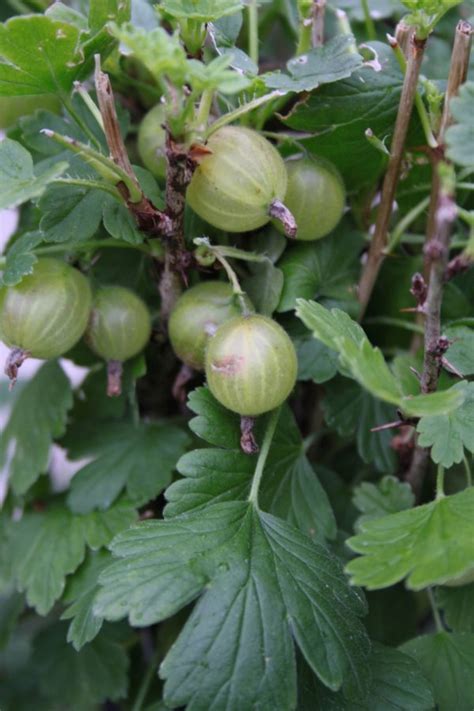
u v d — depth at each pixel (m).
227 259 0.23
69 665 0.27
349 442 0.27
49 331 0.22
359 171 0.24
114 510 0.24
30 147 0.24
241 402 0.20
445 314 0.24
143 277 0.25
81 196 0.22
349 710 0.20
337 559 0.21
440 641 0.22
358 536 0.19
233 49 0.22
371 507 0.23
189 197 0.21
